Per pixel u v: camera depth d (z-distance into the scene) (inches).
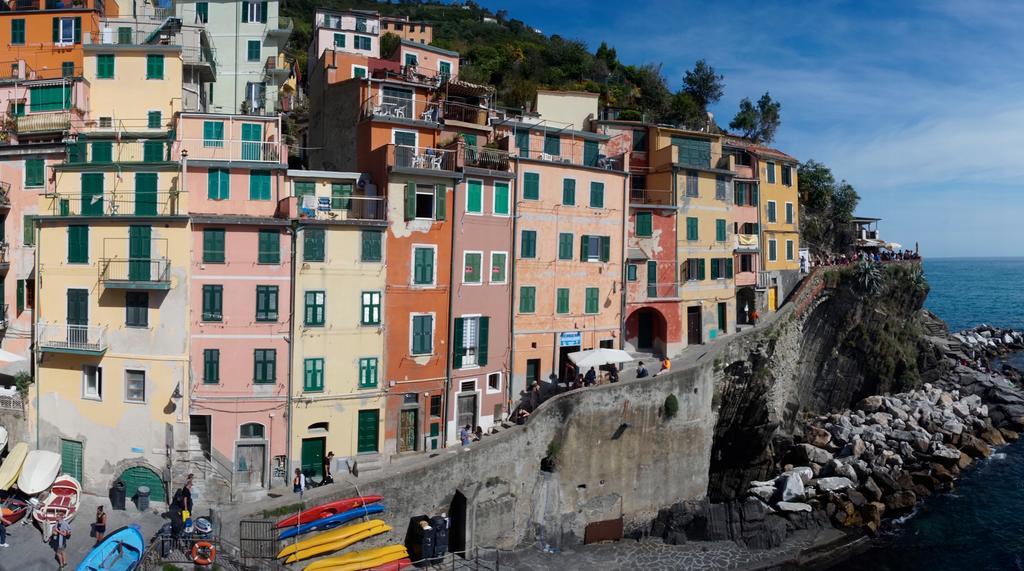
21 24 2135.8
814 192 3646.7
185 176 1603.1
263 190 1657.2
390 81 1924.2
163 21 2228.1
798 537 1973.4
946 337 4325.8
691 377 2015.3
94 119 1873.8
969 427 2819.9
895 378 3100.4
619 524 1877.5
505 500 1684.3
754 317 2770.7
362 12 2790.4
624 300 2215.8
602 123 2475.4
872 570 1844.2
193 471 1561.3
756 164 2780.5
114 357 1585.9
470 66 3459.6
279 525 1406.3
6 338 1742.1
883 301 3083.2
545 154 2177.7
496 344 1919.3
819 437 2596.0
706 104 4045.3
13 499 1497.3
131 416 1582.2
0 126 1857.8
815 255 3476.9
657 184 2449.6
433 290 1776.6
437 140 1932.8
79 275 1596.9
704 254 2488.9
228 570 1326.3
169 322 1566.2
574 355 1964.8
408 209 1723.7
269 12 2390.5
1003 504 2220.7
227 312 1577.3
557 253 2039.9
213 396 1573.6
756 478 2327.8
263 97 2358.5
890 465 2418.8
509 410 1945.1
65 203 1632.6
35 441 1631.4
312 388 1632.6
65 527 1332.4
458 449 1691.7
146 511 1534.2
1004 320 6432.1
